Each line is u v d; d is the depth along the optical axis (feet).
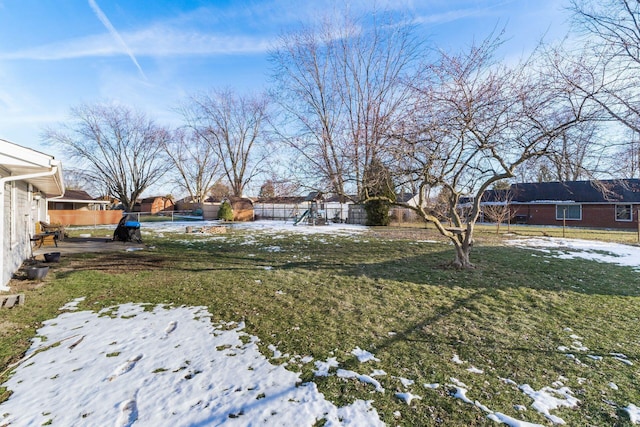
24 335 12.64
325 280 20.65
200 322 13.94
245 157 101.45
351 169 21.42
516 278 20.62
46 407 8.35
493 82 17.80
